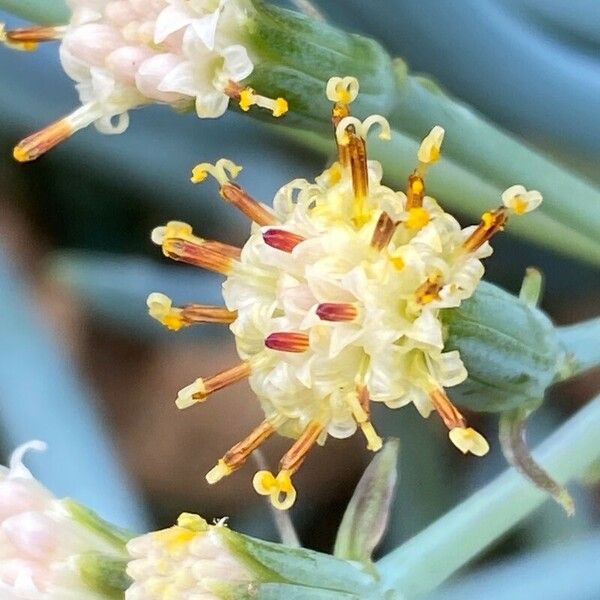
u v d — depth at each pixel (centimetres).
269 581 11
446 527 11
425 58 13
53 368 14
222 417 16
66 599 11
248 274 11
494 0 13
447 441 15
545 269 15
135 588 11
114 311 15
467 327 10
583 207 12
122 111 11
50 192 16
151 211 16
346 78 11
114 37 11
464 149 11
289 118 11
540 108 13
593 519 14
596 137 13
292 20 11
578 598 13
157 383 16
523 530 14
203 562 10
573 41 13
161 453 16
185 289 14
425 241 10
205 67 11
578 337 11
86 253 16
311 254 10
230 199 11
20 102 14
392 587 11
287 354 10
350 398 10
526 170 12
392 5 12
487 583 13
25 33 11
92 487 13
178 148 14
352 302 10
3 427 14
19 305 14
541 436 15
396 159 12
